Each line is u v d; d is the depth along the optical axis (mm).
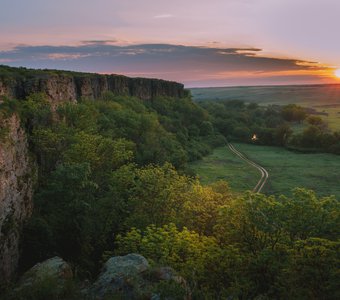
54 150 38750
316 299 19766
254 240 26922
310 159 113062
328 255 20188
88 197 33125
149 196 37062
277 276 22031
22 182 29938
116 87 110250
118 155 43000
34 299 18641
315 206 26094
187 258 25453
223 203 39594
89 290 19750
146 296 18406
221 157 113812
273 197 29141
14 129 30562
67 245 30312
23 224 28984
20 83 44094
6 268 24844
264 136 144875
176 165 71625
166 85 150625
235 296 20391
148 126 77438
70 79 64625
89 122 50281
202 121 147375
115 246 34031
